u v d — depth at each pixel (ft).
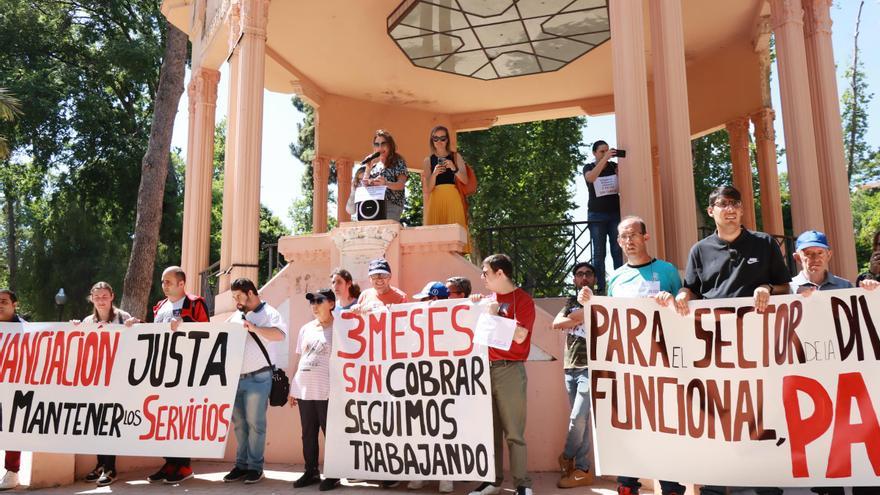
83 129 83.71
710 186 83.35
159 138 60.85
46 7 87.51
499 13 34.37
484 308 17.35
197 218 41.88
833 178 29.43
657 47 25.86
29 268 88.43
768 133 40.19
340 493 18.33
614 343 14.73
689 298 14.62
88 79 88.17
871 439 13.08
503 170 73.82
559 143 74.79
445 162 26.50
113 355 20.03
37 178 92.68
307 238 25.09
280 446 23.70
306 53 41.98
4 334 20.44
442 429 17.20
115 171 87.56
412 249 23.86
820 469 13.24
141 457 22.86
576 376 19.33
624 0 24.76
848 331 13.50
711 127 43.04
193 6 45.34
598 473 14.26
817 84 30.48
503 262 17.12
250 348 20.42
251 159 31.94
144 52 84.23
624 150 23.77
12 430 19.75
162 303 21.88
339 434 18.26
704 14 37.40
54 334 20.34
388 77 45.14
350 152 47.39
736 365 13.93
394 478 17.44
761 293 13.65
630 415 14.39
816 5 30.99
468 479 16.74
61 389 19.92
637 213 23.11
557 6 33.65
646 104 24.18
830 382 13.43
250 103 32.30
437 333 17.74
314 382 19.62
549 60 41.29
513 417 16.99
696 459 13.87
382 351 18.22
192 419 19.31
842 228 28.99
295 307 24.80
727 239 14.44
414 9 34.09
